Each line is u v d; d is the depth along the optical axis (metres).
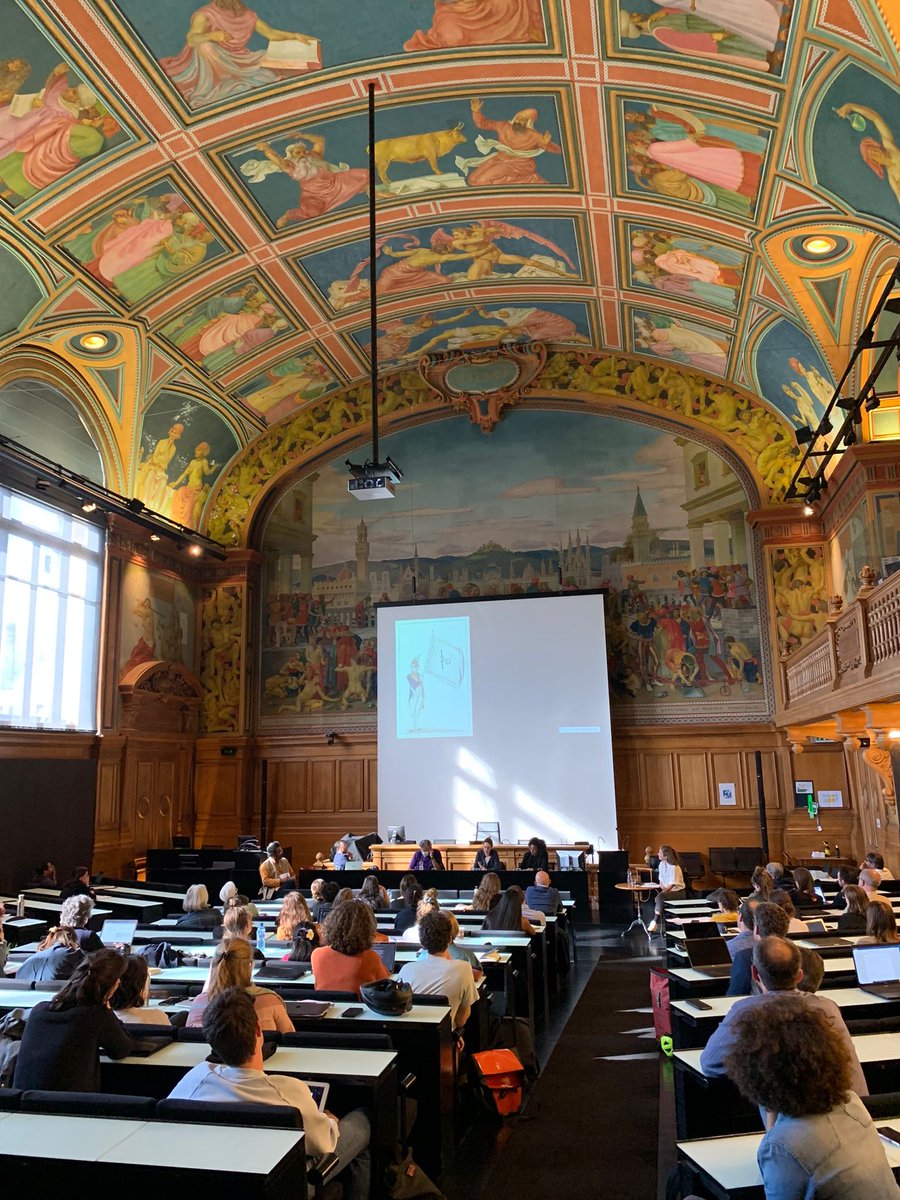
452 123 13.80
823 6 9.85
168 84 12.41
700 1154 3.68
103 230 14.77
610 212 15.98
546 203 15.90
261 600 23.09
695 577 21.17
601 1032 9.45
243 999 4.05
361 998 6.13
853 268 14.56
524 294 19.38
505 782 20.45
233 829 21.75
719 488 21.30
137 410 19.11
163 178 14.22
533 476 22.33
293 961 7.62
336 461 23.23
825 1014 3.03
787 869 16.19
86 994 4.57
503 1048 7.57
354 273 17.97
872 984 5.93
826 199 12.98
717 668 20.75
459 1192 5.59
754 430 21.06
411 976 6.64
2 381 15.96
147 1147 3.22
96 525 18.66
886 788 15.80
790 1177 2.81
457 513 22.53
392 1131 4.84
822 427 15.81
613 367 22.05
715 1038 4.48
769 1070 2.88
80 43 11.42
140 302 16.81
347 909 6.50
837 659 13.16
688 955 7.48
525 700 20.72
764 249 15.15
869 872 10.42
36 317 15.65
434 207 16.03
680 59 11.91
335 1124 4.14
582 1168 5.92
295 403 22.72
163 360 18.66
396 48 12.27
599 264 17.81
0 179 12.88
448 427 22.92
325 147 14.24
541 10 11.59
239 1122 3.43
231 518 23.11
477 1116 6.88
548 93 13.09
